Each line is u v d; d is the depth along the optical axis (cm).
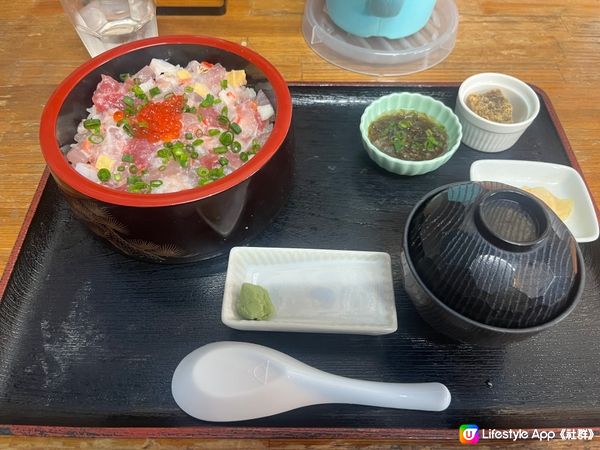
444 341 31
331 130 42
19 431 27
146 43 37
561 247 26
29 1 54
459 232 26
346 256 33
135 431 27
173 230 29
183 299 33
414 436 27
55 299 32
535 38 51
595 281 33
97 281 33
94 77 35
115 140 33
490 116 40
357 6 46
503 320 26
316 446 28
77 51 49
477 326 26
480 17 54
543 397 29
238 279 32
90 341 31
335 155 40
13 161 41
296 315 32
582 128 44
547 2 55
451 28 51
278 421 28
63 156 30
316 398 28
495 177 38
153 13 48
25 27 52
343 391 28
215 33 51
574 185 37
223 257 35
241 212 31
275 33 51
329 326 30
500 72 48
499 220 26
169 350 31
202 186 29
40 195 36
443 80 47
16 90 46
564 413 29
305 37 51
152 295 33
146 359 30
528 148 41
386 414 28
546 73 48
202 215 29
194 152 33
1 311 32
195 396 27
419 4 46
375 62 48
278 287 33
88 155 33
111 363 30
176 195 28
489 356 31
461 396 29
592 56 50
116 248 33
